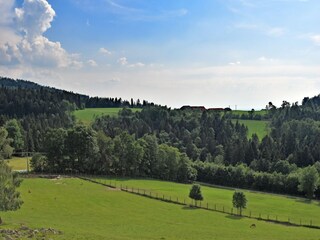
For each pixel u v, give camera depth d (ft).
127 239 176.86
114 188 404.57
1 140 214.69
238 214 313.53
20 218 223.30
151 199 355.15
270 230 252.42
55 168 521.24
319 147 620.08
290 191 489.26
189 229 235.61
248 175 529.86
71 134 522.88
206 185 541.34
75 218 249.34
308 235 239.50
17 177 208.44
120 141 549.13
